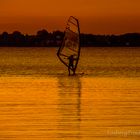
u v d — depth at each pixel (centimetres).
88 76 11875
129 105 6788
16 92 8156
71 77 11506
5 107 6606
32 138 4919
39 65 18100
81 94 7944
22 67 16150
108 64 19138
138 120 5741
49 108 6550
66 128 5338
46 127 5384
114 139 4900
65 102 7062
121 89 8588
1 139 4872
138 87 8894
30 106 6700
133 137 4972
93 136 5006
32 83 9694
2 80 10381
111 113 6172
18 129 5288
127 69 14925
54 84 9531
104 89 8606
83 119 5812
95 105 6800
